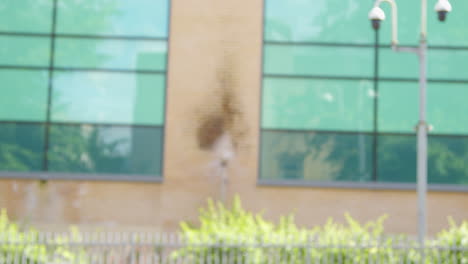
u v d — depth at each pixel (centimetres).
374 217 1802
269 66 1853
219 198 1809
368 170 1836
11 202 1802
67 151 1841
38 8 1858
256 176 1819
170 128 1831
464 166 1833
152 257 1314
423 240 1300
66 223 1797
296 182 1812
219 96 1838
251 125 1833
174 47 1844
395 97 1850
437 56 1845
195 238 1312
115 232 1770
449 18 1850
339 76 1855
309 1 1862
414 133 1841
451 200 1802
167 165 1823
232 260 1260
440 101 1841
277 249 1275
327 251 1279
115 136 1847
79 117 1847
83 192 1811
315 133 1847
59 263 1298
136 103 1850
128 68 1855
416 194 1809
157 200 1811
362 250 1276
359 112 1848
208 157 1825
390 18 1858
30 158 1838
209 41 1842
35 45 1855
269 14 1861
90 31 1859
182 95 1839
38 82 1850
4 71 1848
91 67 1855
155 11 1864
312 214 1803
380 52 1855
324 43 1859
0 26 1855
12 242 1262
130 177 1814
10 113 1845
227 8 1848
